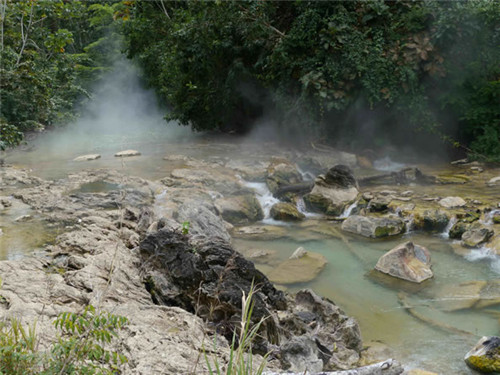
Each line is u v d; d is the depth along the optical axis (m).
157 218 7.99
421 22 14.27
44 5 16.47
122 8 24.16
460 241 8.23
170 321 4.42
